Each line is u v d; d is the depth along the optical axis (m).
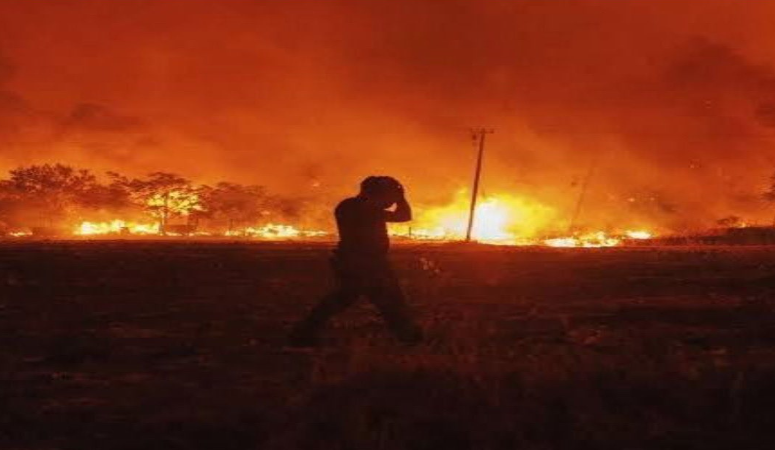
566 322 12.09
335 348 10.36
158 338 11.61
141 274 24.69
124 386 8.32
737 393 6.47
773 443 5.79
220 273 25.14
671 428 6.11
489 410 6.32
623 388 6.84
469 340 10.40
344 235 10.55
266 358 9.77
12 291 19.06
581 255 38.94
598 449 5.77
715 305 14.78
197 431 6.49
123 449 6.16
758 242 62.25
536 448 5.75
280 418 6.50
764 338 10.78
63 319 13.88
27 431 6.66
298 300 16.84
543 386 6.82
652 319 12.96
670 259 33.88
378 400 6.54
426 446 5.80
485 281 21.36
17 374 9.05
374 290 10.47
